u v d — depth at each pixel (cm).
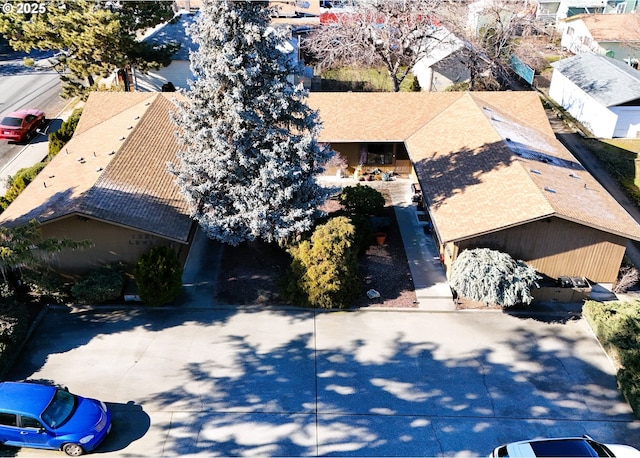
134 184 2242
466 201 2234
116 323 1995
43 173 2461
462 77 4219
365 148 3038
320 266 2014
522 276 1945
